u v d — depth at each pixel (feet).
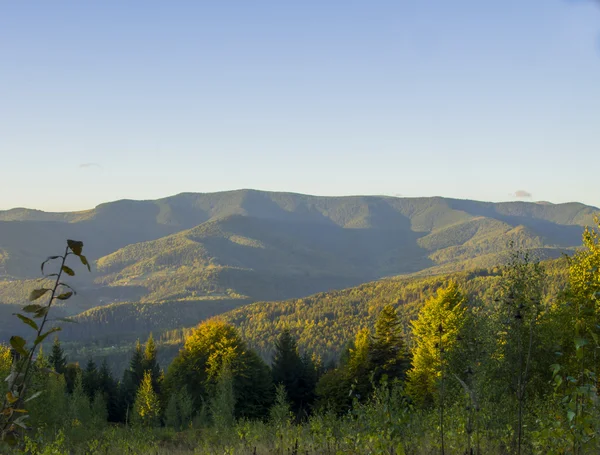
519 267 26.68
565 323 44.09
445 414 32.94
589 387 17.84
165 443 69.82
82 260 9.66
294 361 214.07
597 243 59.31
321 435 37.11
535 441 25.35
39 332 9.59
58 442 42.04
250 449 44.19
